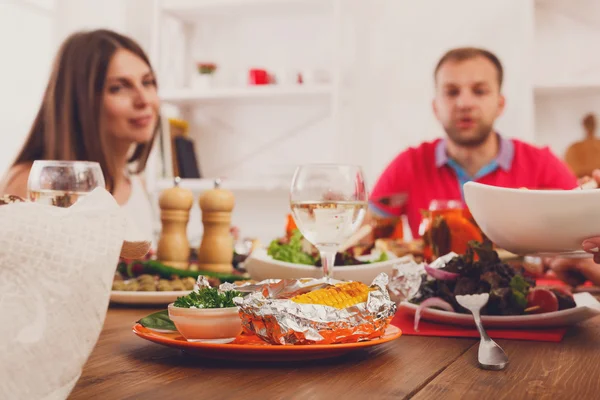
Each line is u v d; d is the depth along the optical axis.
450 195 2.62
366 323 0.55
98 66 1.99
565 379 0.48
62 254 0.34
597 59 3.03
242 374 0.49
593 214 0.63
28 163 1.86
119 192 2.22
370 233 1.42
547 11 3.09
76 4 3.77
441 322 0.77
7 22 3.36
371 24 3.34
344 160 3.30
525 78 2.87
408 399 0.42
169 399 0.41
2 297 0.33
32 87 3.53
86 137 1.94
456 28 3.25
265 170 3.16
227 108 3.52
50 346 0.34
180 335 0.62
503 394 0.43
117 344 0.62
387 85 3.32
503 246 0.72
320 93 3.09
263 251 1.07
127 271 1.05
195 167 3.36
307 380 0.47
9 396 0.32
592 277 1.03
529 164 2.60
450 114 2.59
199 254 1.15
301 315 0.53
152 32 3.37
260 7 3.33
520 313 0.75
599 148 2.94
